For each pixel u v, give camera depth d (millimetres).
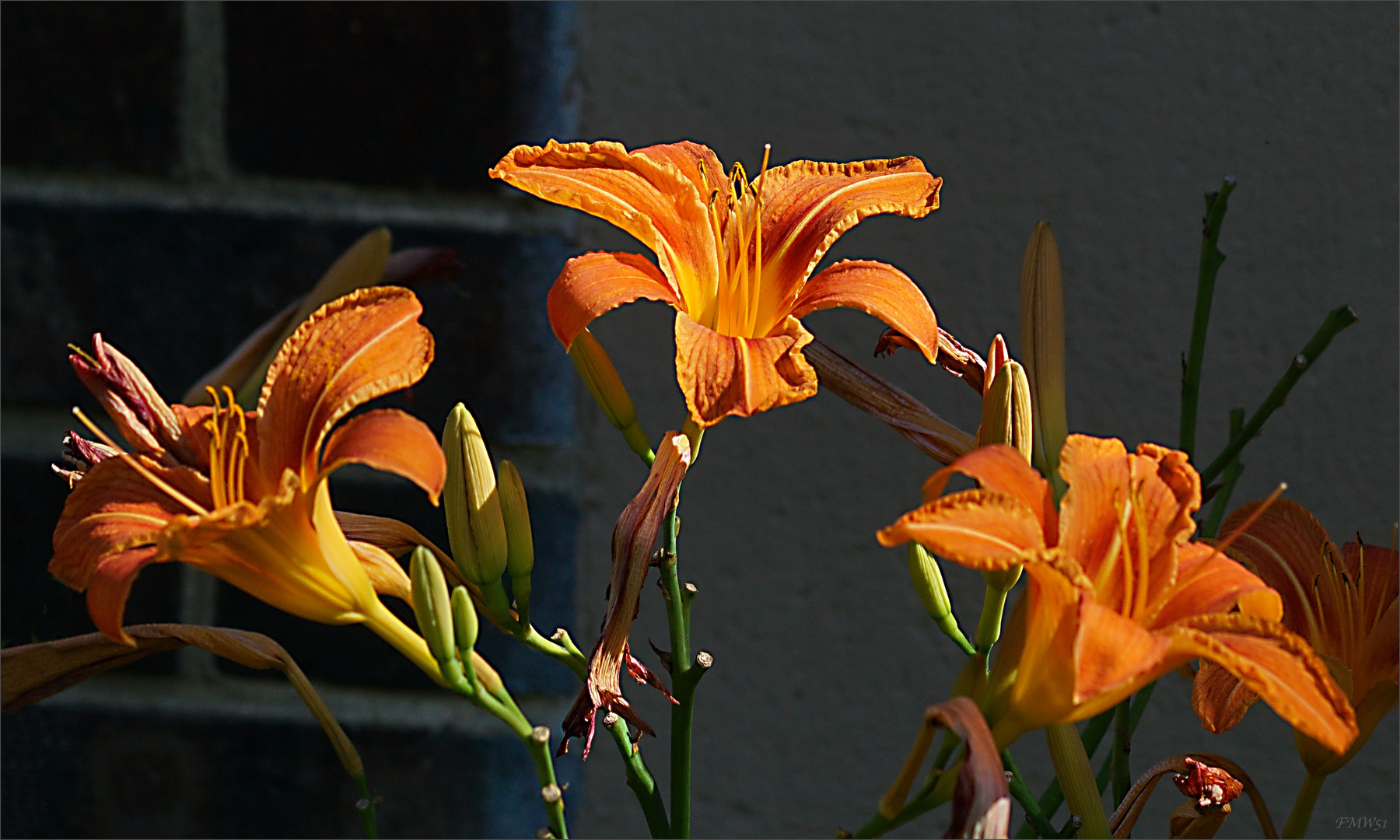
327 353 1294
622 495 1690
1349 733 1248
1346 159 1618
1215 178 1637
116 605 1271
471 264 1660
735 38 1634
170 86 1645
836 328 1691
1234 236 1640
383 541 1337
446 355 1671
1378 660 1321
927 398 1697
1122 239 1654
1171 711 1721
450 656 1302
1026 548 1260
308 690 1340
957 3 1634
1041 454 1363
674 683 1336
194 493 1305
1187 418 1392
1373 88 1604
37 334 1682
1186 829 1336
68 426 1698
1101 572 1281
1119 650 1248
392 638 1308
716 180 1379
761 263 1368
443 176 1653
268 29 1635
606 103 1638
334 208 1661
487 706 1310
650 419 1688
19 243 1668
